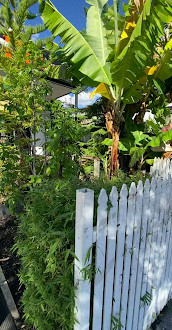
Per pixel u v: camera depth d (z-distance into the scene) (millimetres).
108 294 1104
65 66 4426
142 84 3822
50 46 4320
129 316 1352
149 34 2520
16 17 4543
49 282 1111
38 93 2381
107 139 3873
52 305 1091
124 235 1170
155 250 1604
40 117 2631
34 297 1298
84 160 4277
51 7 3180
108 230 1039
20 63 2463
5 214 3305
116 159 3576
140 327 1527
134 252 1296
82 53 3166
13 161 2598
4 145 2506
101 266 1020
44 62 2576
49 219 1190
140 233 1360
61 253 1030
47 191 1312
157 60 3670
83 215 887
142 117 4332
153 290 1644
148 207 1431
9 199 2445
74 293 983
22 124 2701
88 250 932
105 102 4043
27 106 2504
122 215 1130
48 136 2510
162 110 4137
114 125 3582
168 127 4441
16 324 1512
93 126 4887
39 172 2689
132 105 4242
